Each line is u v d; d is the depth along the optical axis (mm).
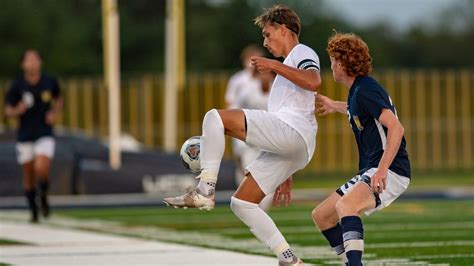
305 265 20250
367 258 21531
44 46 71562
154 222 31969
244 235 27297
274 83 17484
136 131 54719
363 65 16625
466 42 88188
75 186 41406
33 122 32406
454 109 58219
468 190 44156
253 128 16906
